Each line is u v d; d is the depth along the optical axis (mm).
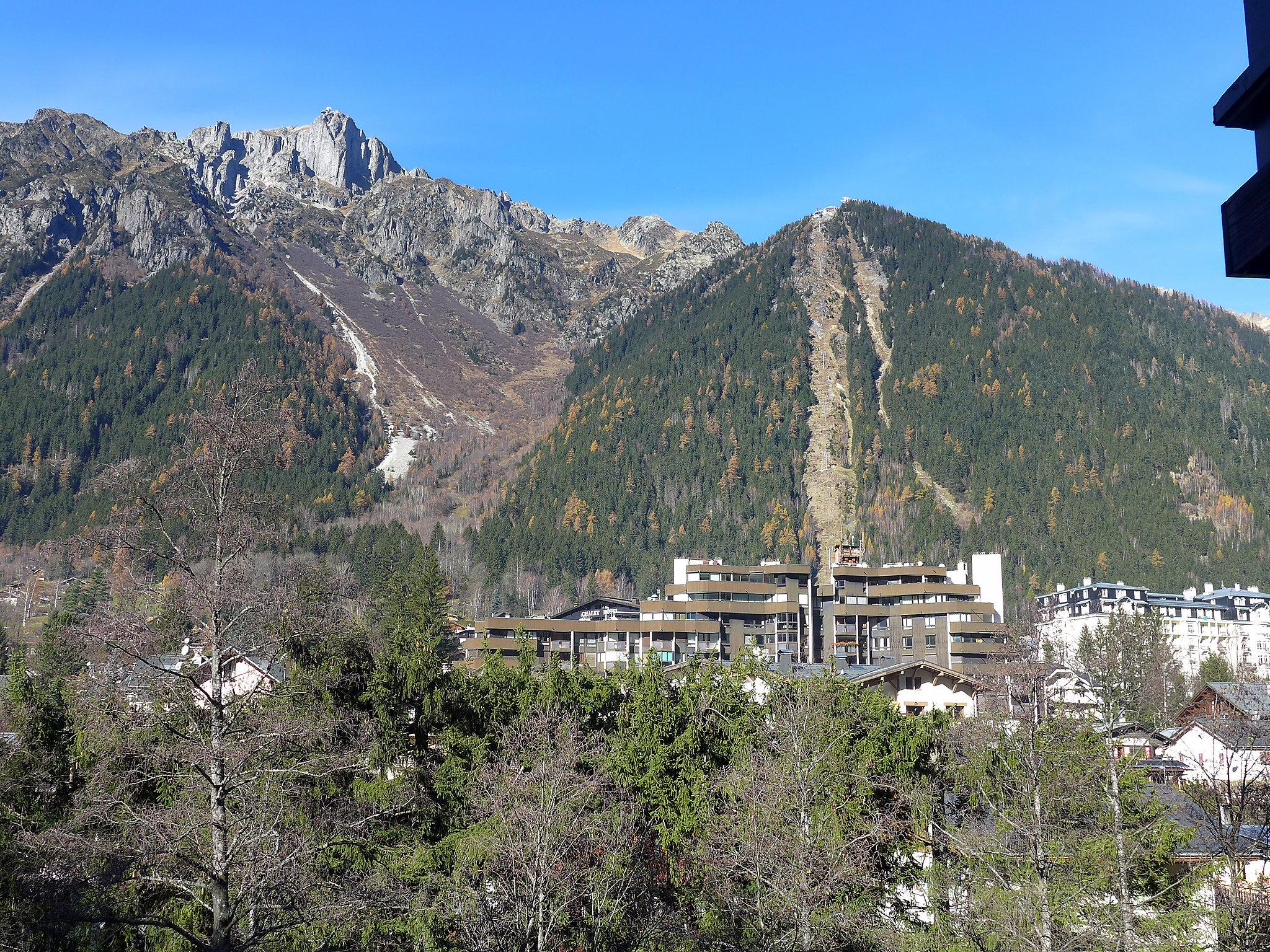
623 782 51000
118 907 41969
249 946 33438
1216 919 40219
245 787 34781
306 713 37219
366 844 42531
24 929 38750
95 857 34125
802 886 41094
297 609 35781
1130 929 39219
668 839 49656
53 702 49844
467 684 55031
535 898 40812
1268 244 8430
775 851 42594
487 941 40375
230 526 35031
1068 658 116750
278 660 41594
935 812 50281
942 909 47000
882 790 51094
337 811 41531
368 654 51000
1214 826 42500
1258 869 46000
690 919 46938
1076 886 41875
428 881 42844
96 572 91375
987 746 50156
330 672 47594
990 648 131750
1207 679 135125
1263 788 42375
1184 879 43156
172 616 33719
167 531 35312
